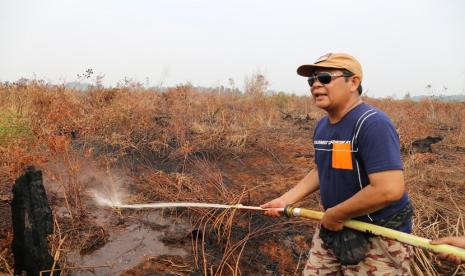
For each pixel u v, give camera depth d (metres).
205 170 5.21
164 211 3.99
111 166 4.98
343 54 2.01
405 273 2.03
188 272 3.08
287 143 6.96
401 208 2.00
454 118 10.24
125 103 7.14
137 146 5.69
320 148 2.16
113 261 3.13
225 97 11.24
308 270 2.36
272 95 13.71
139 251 3.29
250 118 8.52
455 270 3.19
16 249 2.53
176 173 4.93
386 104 10.88
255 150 6.30
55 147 3.84
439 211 4.33
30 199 2.47
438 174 5.48
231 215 3.54
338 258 2.08
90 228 3.51
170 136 6.36
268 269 3.25
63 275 2.82
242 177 5.18
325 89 2.00
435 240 1.81
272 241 3.61
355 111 1.98
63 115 5.77
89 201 4.01
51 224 2.58
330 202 2.14
